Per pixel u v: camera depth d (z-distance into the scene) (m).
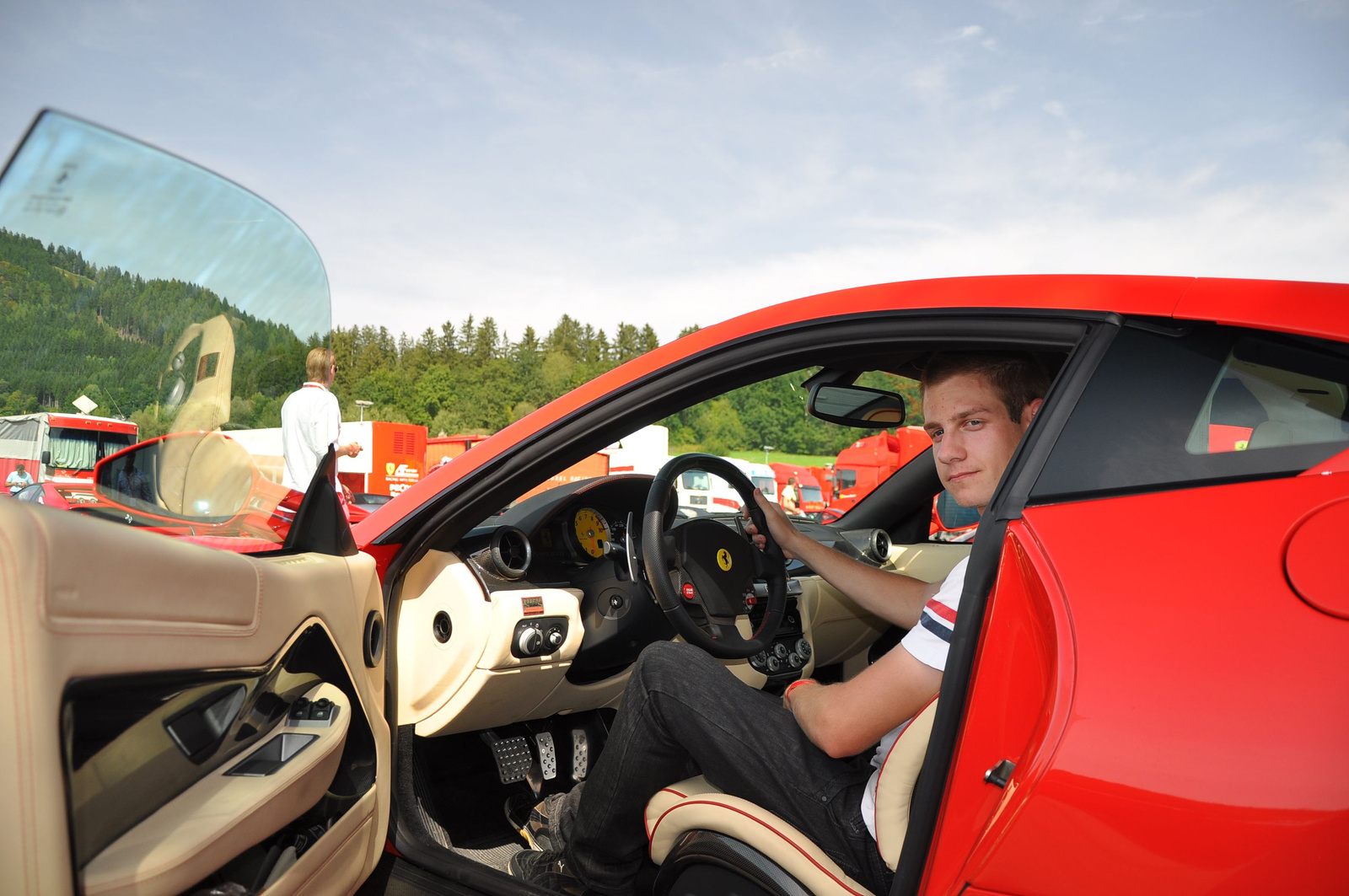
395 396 111.81
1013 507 0.88
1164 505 0.78
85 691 0.69
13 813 0.64
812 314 1.19
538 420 1.50
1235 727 0.67
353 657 1.30
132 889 0.73
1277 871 0.63
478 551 1.93
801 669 2.51
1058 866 0.73
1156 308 0.87
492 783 2.27
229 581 0.93
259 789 0.94
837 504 2.96
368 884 1.43
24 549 0.65
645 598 2.32
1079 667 0.74
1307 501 0.72
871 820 1.22
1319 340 0.78
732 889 1.28
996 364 1.22
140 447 0.95
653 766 1.49
